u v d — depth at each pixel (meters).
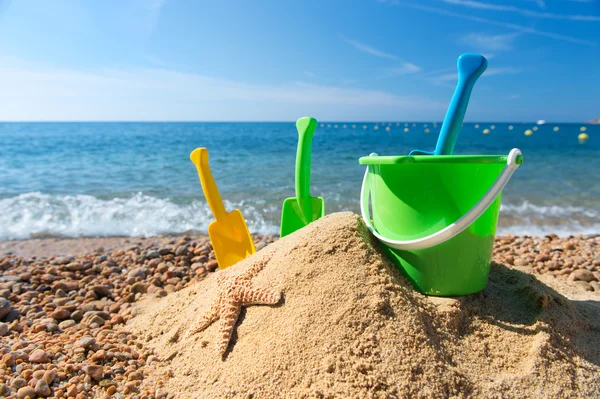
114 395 0.41
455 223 0.39
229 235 0.60
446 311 0.41
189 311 0.51
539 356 0.39
